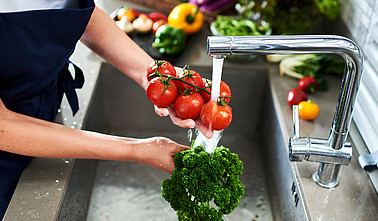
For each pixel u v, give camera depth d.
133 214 1.13
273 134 1.23
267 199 1.18
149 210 1.15
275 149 1.19
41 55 0.87
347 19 1.42
